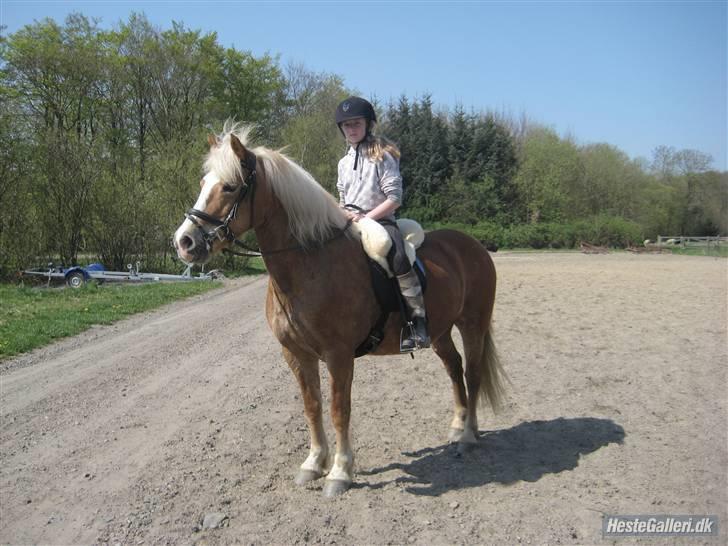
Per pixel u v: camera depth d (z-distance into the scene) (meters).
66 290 13.94
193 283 16.44
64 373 6.69
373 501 3.59
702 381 6.14
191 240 3.30
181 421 5.11
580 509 3.45
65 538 3.20
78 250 18.58
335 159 30.34
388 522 3.32
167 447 4.50
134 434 4.78
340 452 3.77
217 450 4.45
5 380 6.38
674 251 35.91
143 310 11.59
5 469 4.10
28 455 4.34
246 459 4.27
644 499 3.56
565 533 3.19
